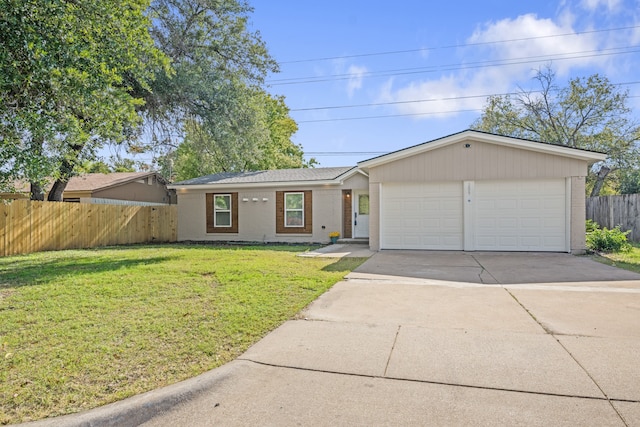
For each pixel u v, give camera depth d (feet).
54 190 46.14
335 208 48.91
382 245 37.73
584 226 32.58
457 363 10.41
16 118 18.13
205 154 53.98
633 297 17.40
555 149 32.58
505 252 34.19
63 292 18.95
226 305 16.33
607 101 68.13
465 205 35.32
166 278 22.40
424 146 35.76
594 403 8.25
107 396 9.02
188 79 42.39
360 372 10.02
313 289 19.40
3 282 21.59
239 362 10.64
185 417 8.29
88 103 20.27
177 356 11.18
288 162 93.20
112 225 49.08
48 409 8.50
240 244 48.85
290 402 8.68
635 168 66.64
